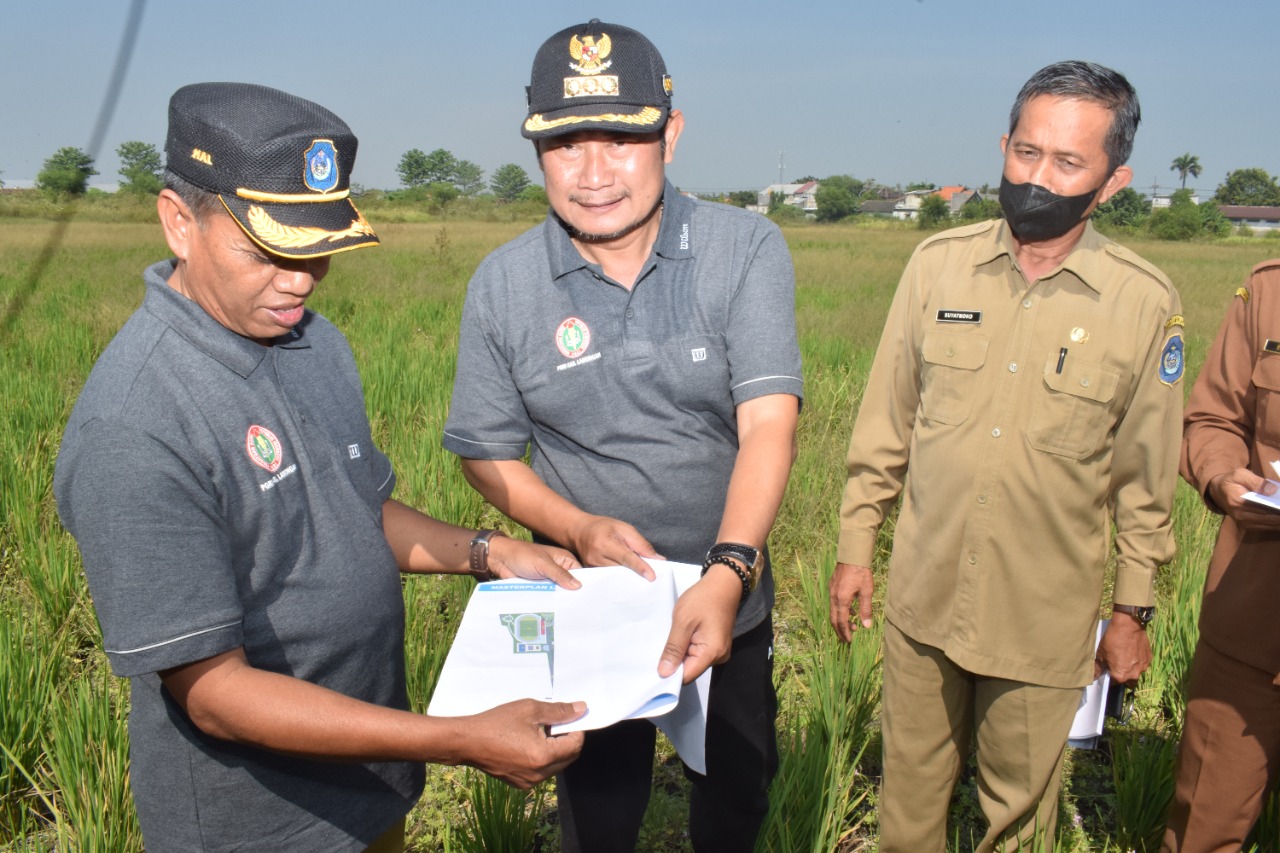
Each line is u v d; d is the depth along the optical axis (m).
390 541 2.09
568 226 2.11
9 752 2.91
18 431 6.06
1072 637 2.30
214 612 1.45
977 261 2.32
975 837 3.08
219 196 1.45
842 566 2.63
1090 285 2.20
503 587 1.93
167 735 1.61
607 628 1.78
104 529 1.40
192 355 1.51
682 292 2.10
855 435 2.61
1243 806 2.41
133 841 2.71
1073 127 2.07
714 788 2.41
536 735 1.48
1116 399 2.20
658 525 2.21
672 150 2.09
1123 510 2.35
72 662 3.92
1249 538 2.32
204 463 1.49
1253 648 2.30
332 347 1.85
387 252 24.34
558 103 1.91
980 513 2.29
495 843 2.64
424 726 1.46
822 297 15.70
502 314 2.17
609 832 2.28
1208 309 16.19
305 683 1.49
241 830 1.66
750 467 1.99
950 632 2.37
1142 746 3.24
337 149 1.53
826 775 2.83
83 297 13.41
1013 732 2.38
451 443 2.27
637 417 2.15
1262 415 2.33
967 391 2.30
